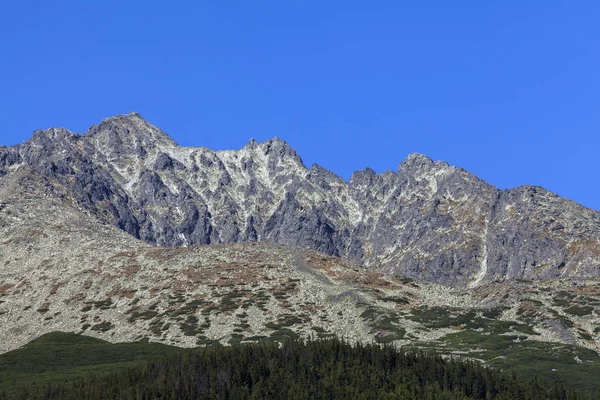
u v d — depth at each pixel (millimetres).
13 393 146500
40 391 147125
